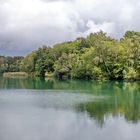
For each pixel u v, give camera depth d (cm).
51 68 19612
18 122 4809
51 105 6506
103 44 15200
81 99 7550
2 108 6066
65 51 19000
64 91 9619
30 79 17400
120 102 7038
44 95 8456
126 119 5097
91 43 17775
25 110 5850
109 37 17025
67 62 17312
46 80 16062
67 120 4981
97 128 4481
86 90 9919
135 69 14075
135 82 13700
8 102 6950
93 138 3988
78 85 12100
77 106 6391
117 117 5269
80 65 15888
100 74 15200
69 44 19325
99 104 6700
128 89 10244
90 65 15475
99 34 17188
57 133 4194
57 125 4638
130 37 16925
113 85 12025
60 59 17712
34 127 4503
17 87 11250
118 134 4169
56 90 9969
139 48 14050
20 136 4034
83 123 4803
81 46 18475
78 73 15938
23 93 9006
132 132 4272
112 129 4428
